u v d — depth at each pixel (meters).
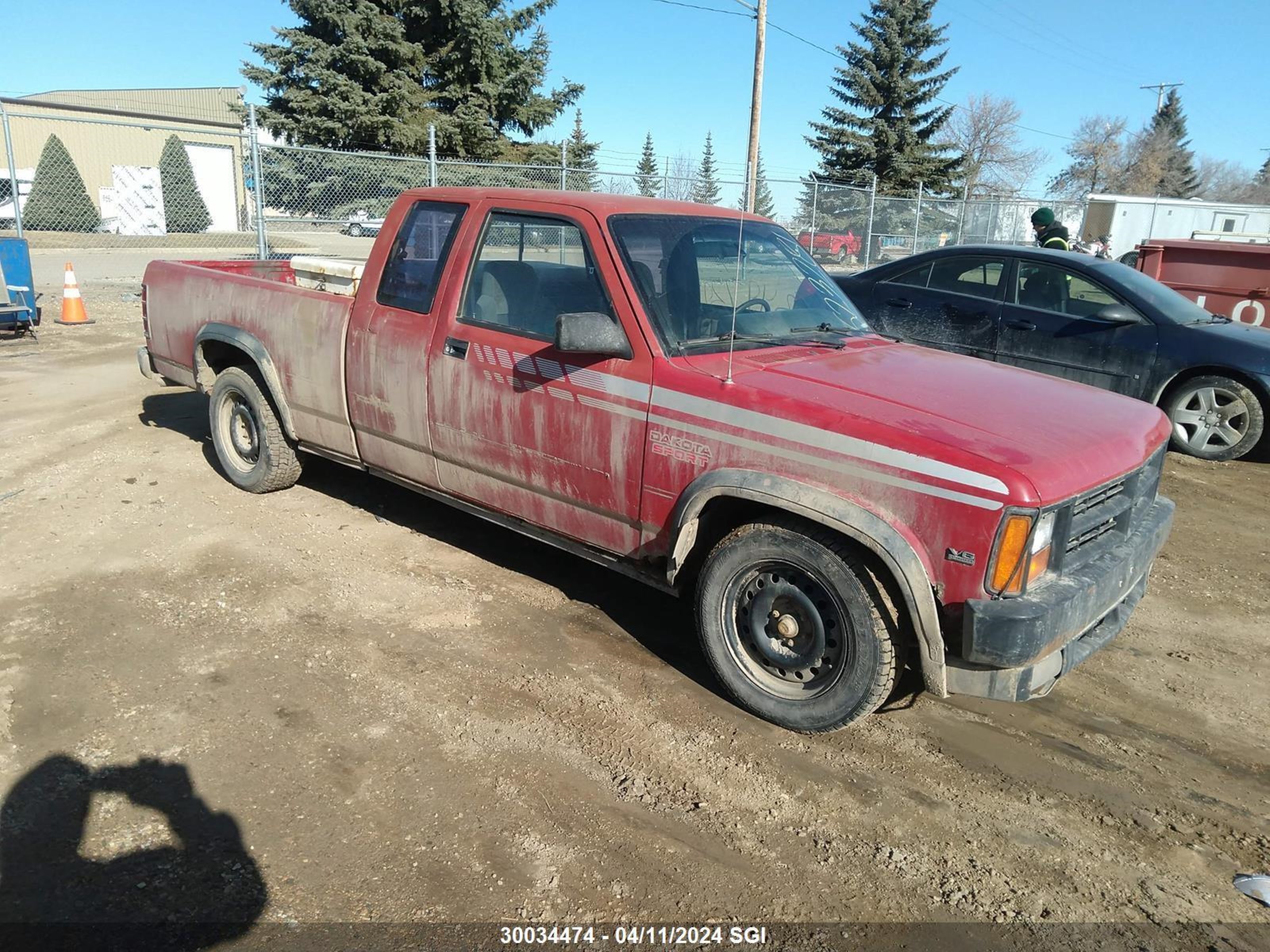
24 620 4.01
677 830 2.91
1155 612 4.75
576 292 3.83
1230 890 2.76
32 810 2.83
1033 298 7.86
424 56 26.36
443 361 4.21
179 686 3.55
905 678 3.94
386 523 5.34
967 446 2.98
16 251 10.90
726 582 3.47
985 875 2.78
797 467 3.19
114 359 9.75
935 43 40.91
